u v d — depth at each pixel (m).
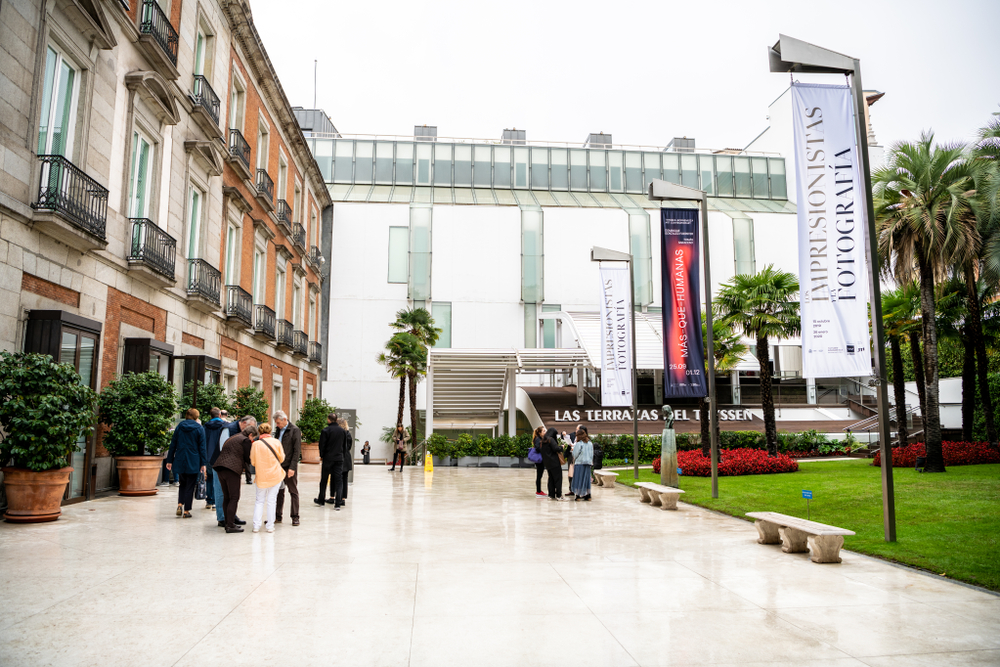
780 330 23.12
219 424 10.71
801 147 9.09
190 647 4.13
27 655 3.92
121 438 12.15
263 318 22.78
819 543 7.05
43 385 8.83
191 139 16.53
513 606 5.22
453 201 41.31
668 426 16.64
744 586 5.96
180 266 15.99
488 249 39.91
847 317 8.80
